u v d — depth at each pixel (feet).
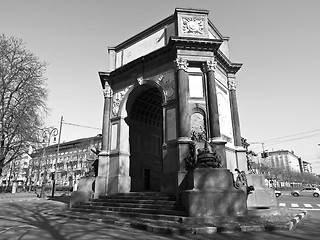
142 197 52.75
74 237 28.84
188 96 56.95
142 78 66.90
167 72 61.67
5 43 88.22
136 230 35.09
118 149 66.74
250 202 54.65
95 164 70.03
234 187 43.96
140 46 72.18
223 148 53.16
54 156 281.13
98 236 29.66
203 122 56.03
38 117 91.50
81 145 257.14
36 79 92.58
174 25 64.69
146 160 76.89
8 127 84.79
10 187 177.06
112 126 70.85
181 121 53.67
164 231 32.83
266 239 28.58
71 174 259.39
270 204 56.44
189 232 32.30
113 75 74.18
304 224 40.34
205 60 59.31
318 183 431.02
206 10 64.64
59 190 186.60
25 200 94.48
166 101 59.41
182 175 48.93
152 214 43.01
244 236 30.55
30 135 87.20
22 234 30.42
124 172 65.46
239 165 63.57
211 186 42.52
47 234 30.60
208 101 56.65
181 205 44.14
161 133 86.17
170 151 54.95
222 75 68.74
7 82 86.63
